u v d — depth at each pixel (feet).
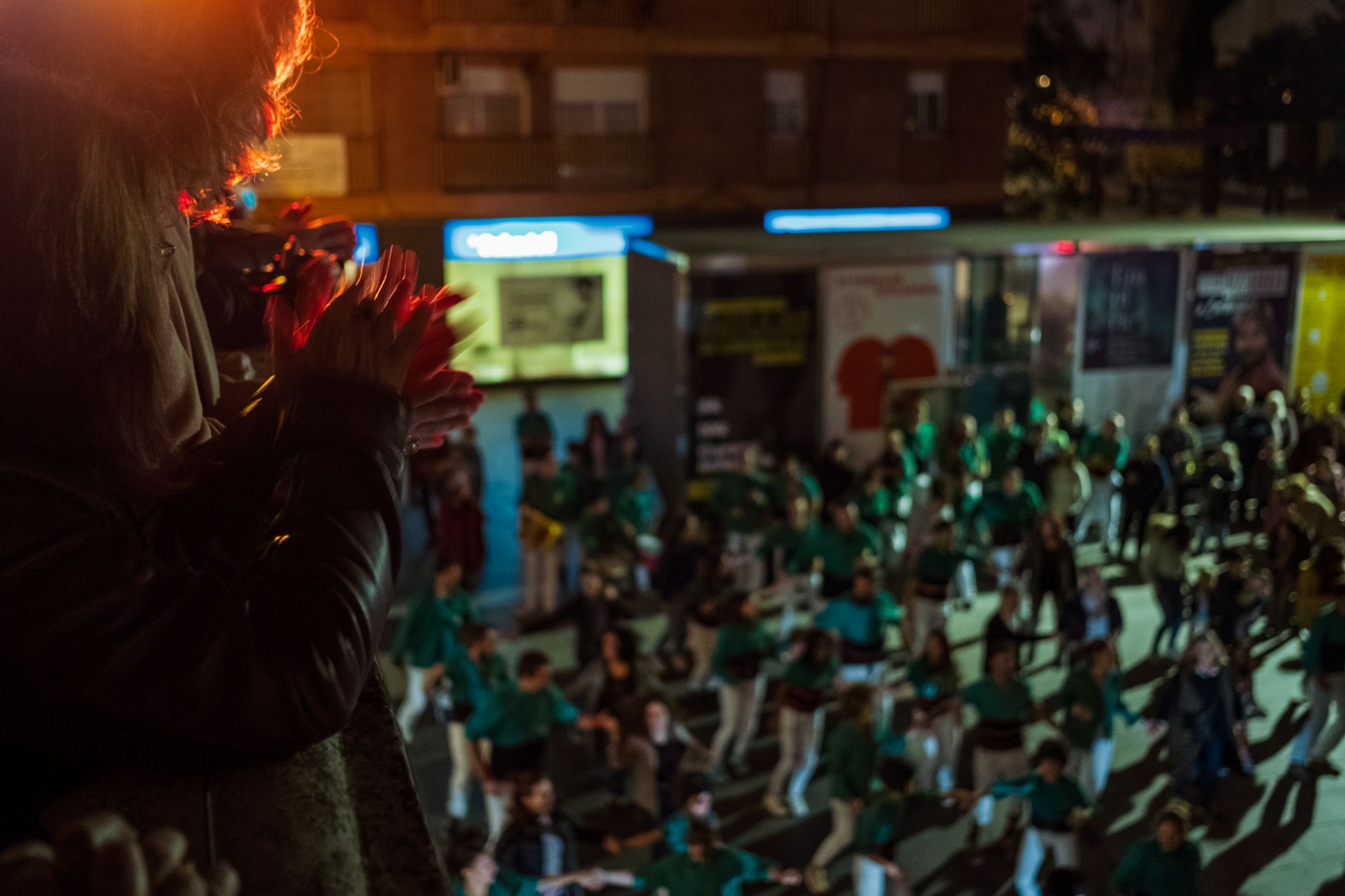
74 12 2.86
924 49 87.81
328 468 3.12
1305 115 100.53
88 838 2.05
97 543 2.78
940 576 45.24
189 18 2.97
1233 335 68.23
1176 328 67.00
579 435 79.87
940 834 38.06
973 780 41.47
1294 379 69.82
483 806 38.19
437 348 3.53
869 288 61.00
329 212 79.46
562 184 84.02
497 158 82.28
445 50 79.15
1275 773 42.09
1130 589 57.52
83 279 2.87
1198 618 47.55
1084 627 47.32
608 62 83.20
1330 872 36.60
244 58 3.06
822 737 43.19
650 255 64.75
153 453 3.11
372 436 3.21
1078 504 58.59
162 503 3.16
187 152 3.02
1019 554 52.54
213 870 2.22
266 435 3.32
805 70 87.04
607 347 89.66
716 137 86.22
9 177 2.80
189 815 3.22
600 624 41.83
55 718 3.02
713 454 60.34
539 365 88.43
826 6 85.51
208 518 3.19
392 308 3.37
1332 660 40.34
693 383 59.62
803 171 88.22
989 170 92.58
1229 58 105.81
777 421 61.00
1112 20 110.32
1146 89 111.14
